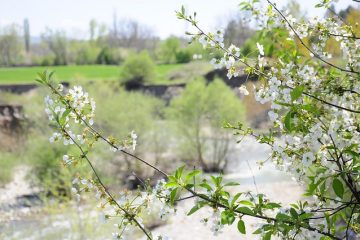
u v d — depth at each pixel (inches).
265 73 82.6
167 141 655.1
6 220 441.1
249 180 501.0
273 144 82.2
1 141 674.2
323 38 93.4
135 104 642.8
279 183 445.7
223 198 77.2
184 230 349.1
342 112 83.7
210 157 657.0
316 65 96.4
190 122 652.1
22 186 560.7
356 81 86.7
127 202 84.7
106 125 626.2
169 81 1378.0
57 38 2340.1
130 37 2684.5
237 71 82.4
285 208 79.7
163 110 705.0
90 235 296.2
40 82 83.1
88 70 1987.0
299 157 78.2
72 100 83.6
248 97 612.4
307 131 76.6
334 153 78.7
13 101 912.9
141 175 550.3
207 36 81.2
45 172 505.7
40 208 457.7
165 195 82.0
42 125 642.2
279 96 77.4
